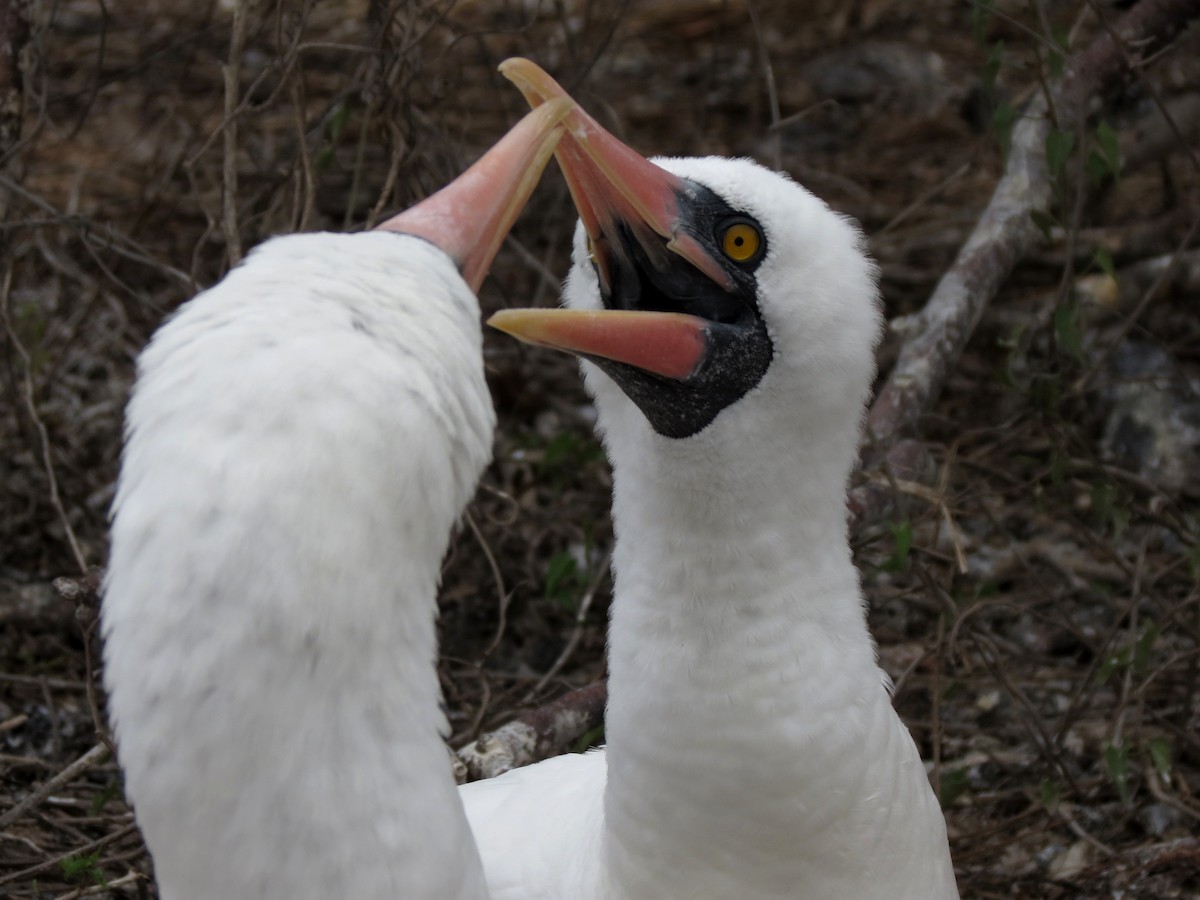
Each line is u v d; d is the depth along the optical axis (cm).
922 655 584
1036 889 564
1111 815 602
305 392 252
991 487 778
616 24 772
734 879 380
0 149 684
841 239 369
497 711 644
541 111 324
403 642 275
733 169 370
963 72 1175
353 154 990
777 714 368
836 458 371
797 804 371
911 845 387
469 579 730
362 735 269
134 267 896
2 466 775
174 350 260
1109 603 665
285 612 251
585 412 843
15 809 528
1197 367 852
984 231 704
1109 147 627
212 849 266
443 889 282
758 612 366
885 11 1258
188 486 249
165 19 1170
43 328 800
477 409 271
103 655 273
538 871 410
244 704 254
